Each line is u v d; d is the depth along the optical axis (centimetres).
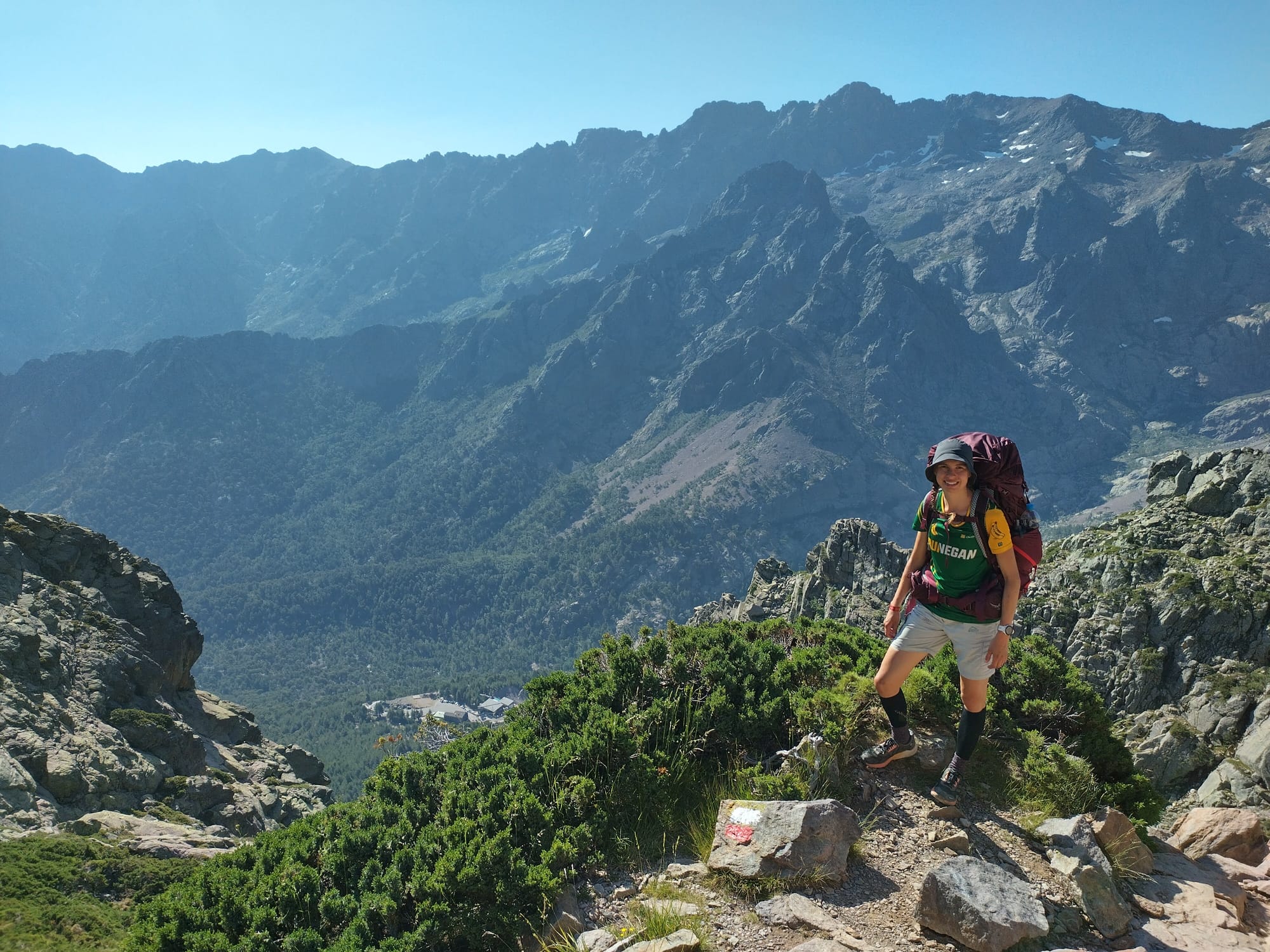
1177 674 4069
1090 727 948
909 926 662
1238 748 2662
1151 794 902
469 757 995
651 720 956
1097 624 4503
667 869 782
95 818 2636
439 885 742
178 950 788
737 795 866
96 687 4112
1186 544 4784
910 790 845
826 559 5016
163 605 5219
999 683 1019
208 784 3906
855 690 946
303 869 832
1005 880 677
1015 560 728
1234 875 791
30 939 1577
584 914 739
